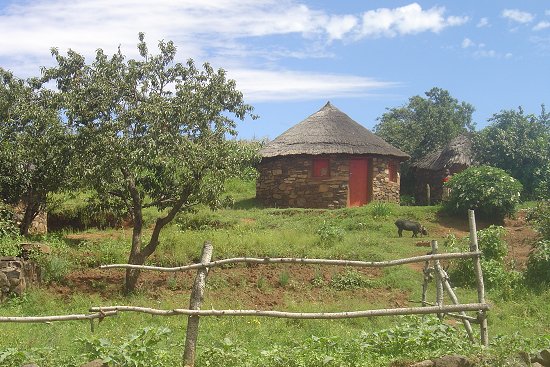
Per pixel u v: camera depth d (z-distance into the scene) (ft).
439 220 78.95
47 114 51.65
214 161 49.85
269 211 84.12
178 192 52.39
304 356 26.05
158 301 44.04
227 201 55.01
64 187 62.39
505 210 78.43
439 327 28.60
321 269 54.85
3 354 24.99
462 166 103.24
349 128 95.66
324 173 91.81
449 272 52.95
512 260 55.67
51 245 58.13
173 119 49.85
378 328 38.78
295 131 96.12
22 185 63.87
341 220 77.36
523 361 25.20
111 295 47.62
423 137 130.93
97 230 73.97
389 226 73.82
